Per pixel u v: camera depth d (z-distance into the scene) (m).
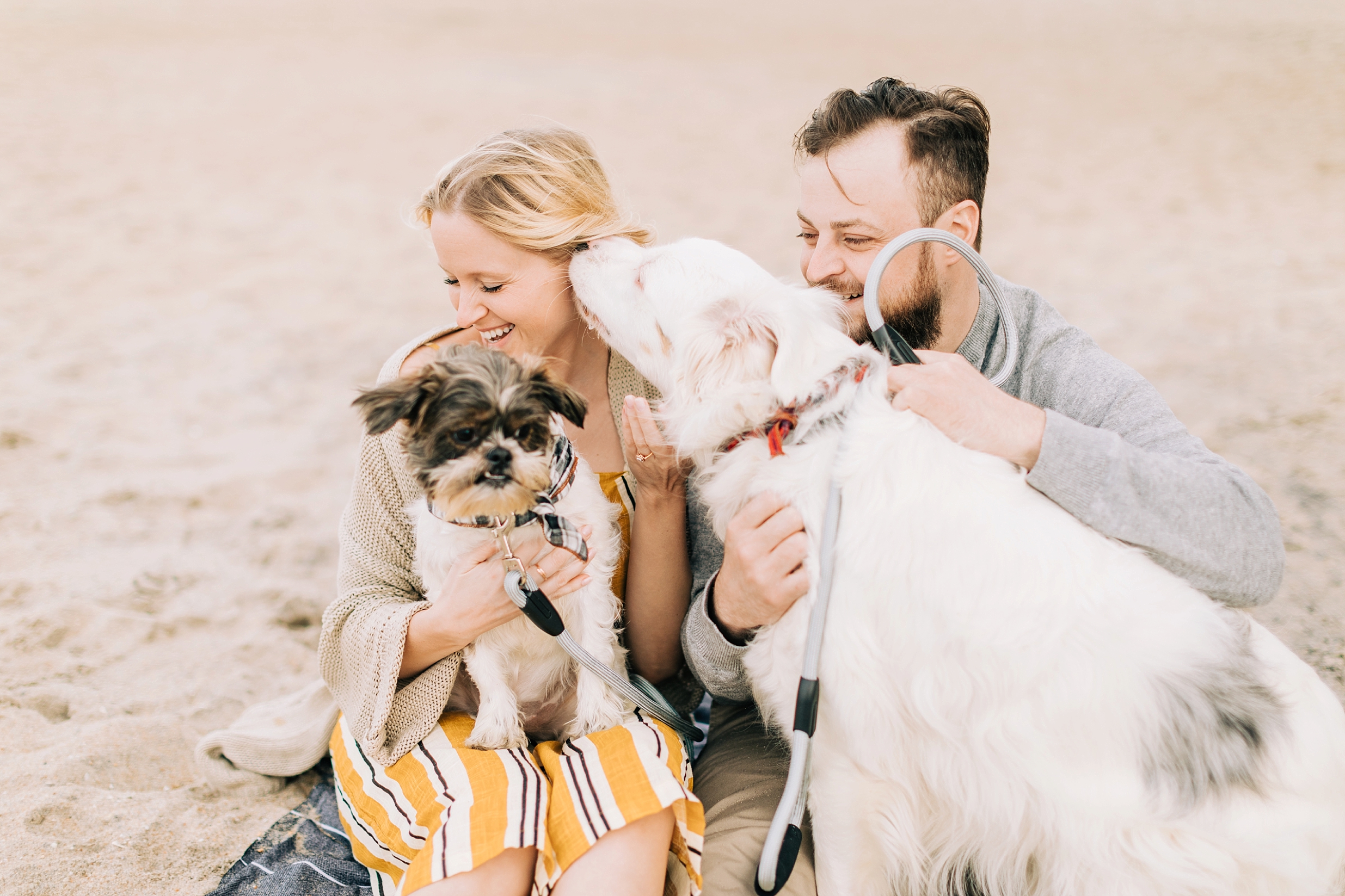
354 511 2.52
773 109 15.60
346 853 2.69
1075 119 14.61
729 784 2.41
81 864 2.57
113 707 3.28
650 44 22.72
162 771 2.98
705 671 2.42
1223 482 2.15
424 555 2.41
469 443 2.11
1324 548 4.16
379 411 2.07
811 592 2.20
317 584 4.14
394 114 15.06
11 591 3.98
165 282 8.42
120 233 9.66
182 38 21.34
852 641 2.15
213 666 3.55
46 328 7.24
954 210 2.61
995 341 2.71
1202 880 1.93
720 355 2.33
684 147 13.27
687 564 2.59
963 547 2.07
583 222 2.65
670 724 2.37
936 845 2.32
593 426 2.79
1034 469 2.10
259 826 2.79
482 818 1.96
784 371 2.27
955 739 2.10
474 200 2.47
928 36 23.47
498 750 2.18
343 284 8.55
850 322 2.59
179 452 5.46
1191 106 15.16
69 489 4.94
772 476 2.29
